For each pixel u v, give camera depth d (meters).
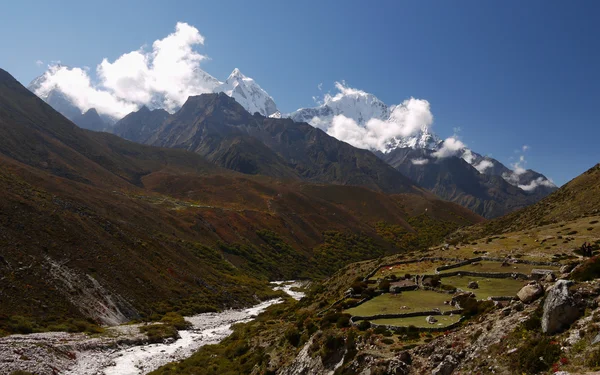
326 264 197.62
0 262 64.00
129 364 50.72
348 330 36.16
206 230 169.25
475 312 35.44
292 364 38.31
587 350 18.30
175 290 94.62
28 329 54.22
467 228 175.38
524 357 20.66
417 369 26.50
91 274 77.69
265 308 100.12
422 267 69.19
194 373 46.44
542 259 59.09
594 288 21.50
